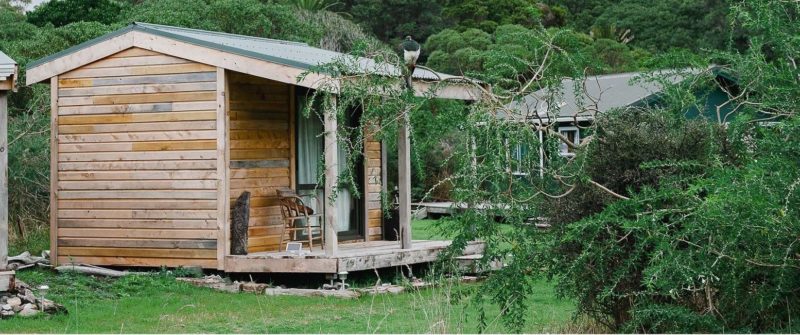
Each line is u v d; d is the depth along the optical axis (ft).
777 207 21.33
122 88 48.78
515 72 27.66
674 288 23.26
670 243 23.72
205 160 46.75
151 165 48.06
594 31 144.05
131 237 48.52
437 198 91.45
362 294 41.45
